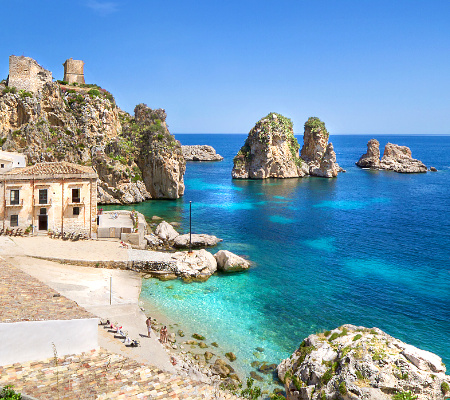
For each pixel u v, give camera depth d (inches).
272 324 1560.0
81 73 4995.1
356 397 951.6
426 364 1018.1
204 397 824.9
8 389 669.9
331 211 3944.4
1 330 779.4
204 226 3186.5
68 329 855.7
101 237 2288.4
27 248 1967.3
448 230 3223.4
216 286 1927.9
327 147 7027.6
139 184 4173.2
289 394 1104.2
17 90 3823.8
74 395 716.7
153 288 1845.5
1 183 2055.9
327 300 1812.3
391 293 1913.1
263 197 4739.2
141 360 1127.0
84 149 3986.2
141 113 4719.5
